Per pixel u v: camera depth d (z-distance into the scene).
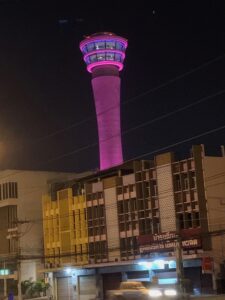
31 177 85.12
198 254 49.28
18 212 82.19
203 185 51.84
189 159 52.81
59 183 72.81
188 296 38.72
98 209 62.28
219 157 53.38
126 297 38.50
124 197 59.16
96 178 65.94
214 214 51.25
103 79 113.88
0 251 82.75
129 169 62.19
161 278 52.88
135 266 55.84
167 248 51.81
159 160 55.72
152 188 56.09
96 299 57.94
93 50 115.12
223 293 47.50
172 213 53.28
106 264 58.09
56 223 69.12
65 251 66.19
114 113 112.12
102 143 110.31
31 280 75.69
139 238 55.47
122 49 117.00
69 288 64.94
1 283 80.75
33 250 79.94
